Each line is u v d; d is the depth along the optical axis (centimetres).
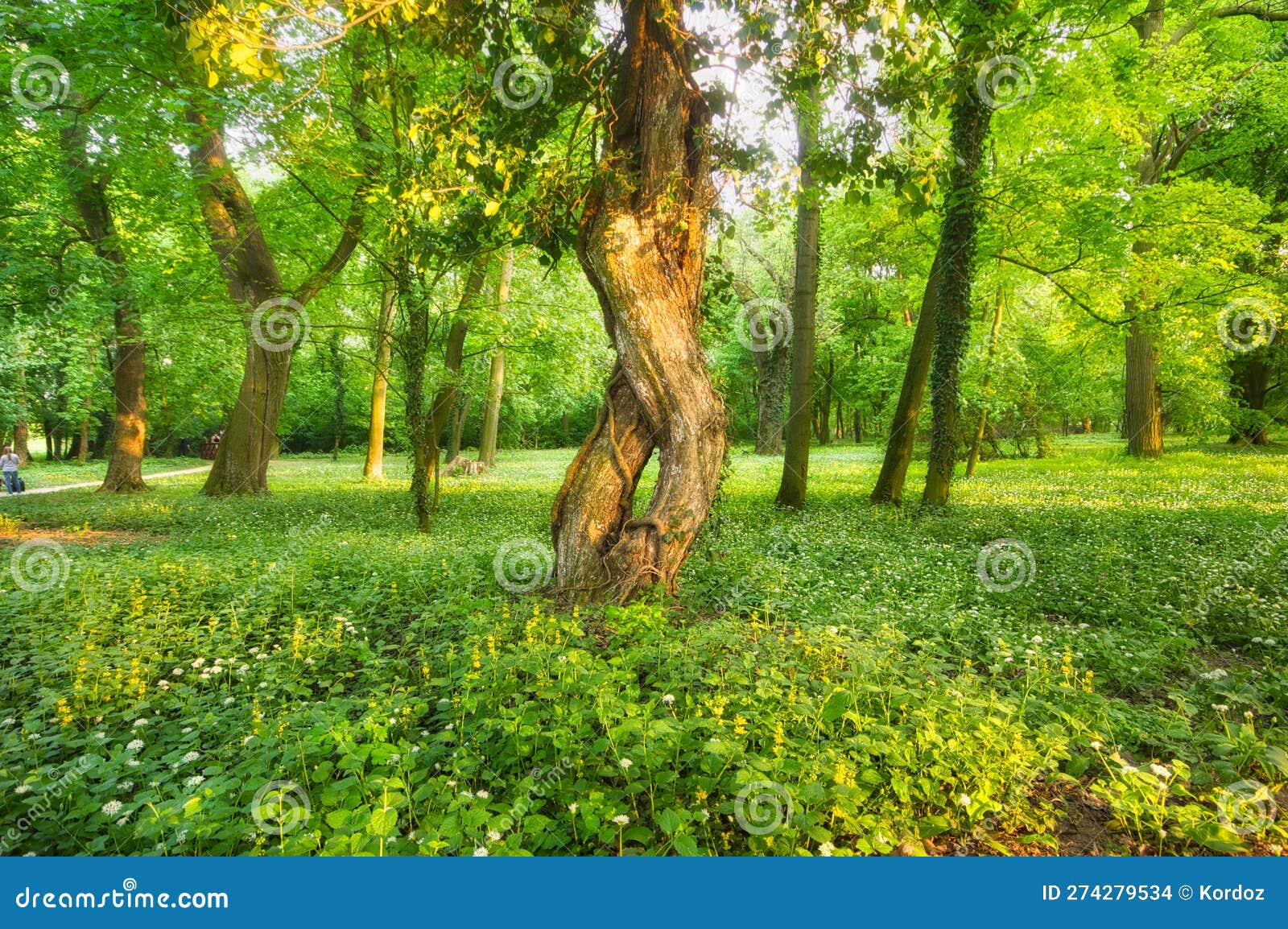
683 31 594
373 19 496
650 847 313
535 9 586
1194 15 1973
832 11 528
